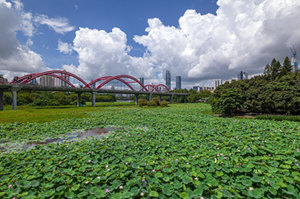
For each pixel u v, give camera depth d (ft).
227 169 14.05
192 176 13.55
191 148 21.09
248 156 17.38
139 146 23.30
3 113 81.20
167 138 27.37
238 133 28.84
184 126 37.96
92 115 69.46
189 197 10.75
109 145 23.71
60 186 12.27
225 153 18.10
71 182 13.47
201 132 30.83
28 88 126.93
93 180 13.01
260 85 72.64
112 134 32.78
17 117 62.95
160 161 16.94
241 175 13.15
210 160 16.17
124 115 67.05
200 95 312.29
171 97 287.89
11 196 11.16
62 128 39.96
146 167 15.24
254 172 13.64
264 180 12.39
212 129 33.14
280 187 11.30
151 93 251.39
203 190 11.79
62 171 15.29
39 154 20.26
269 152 19.01
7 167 16.61
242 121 42.73
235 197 10.77
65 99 200.95
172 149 21.26
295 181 11.91
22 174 14.44
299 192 11.10
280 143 21.29
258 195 10.60
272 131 29.32
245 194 10.96
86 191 11.76
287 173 13.20
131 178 13.75
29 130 37.29
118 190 12.16
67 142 27.91
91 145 23.90
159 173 13.76
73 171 14.69
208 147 21.56
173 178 13.61
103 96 325.83
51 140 30.04
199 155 17.85
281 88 59.72
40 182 13.57
